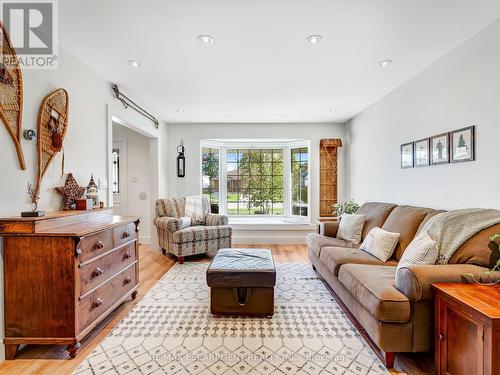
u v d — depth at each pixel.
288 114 4.52
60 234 1.77
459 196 2.35
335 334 2.11
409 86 3.05
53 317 1.79
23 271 1.79
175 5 1.76
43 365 1.75
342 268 2.38
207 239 4.16
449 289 1.56
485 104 2.08
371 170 4.02
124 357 1.83
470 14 1.88
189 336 2.08
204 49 2.34
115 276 2.32
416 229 2.52
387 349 1.70
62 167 2.29
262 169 5.65
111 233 2.26
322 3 1.74
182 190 5.15
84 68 2.59
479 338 1.31
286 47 2.31
